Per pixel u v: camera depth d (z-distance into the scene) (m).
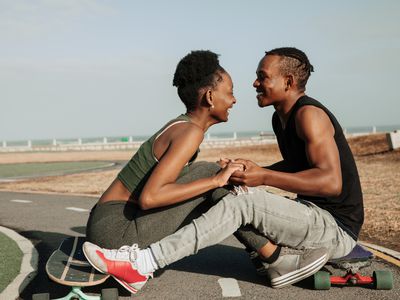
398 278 4.17
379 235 5.98
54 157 34.41
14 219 7.88
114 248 3.42
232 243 5.70
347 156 3.65
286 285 3.79
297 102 3.65
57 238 6.25
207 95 3.47
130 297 3.73
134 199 3.46
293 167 3.81
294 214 3.46
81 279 3.31
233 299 3.64
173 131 3.37
